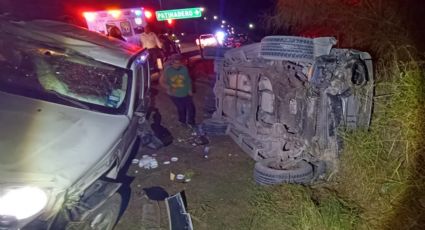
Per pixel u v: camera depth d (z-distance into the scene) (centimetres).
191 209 387
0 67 343
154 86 1026
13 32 377
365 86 405
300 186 395
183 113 680
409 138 372
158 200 405
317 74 396
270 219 352
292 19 783
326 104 396
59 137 271
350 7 683
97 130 302
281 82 443
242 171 482
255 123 509
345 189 392
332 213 337
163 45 1304
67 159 256
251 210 381
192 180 458
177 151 562
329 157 407
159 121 708
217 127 634
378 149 384
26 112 287
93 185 296
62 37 401
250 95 540
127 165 491
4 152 242
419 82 407
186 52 2062
